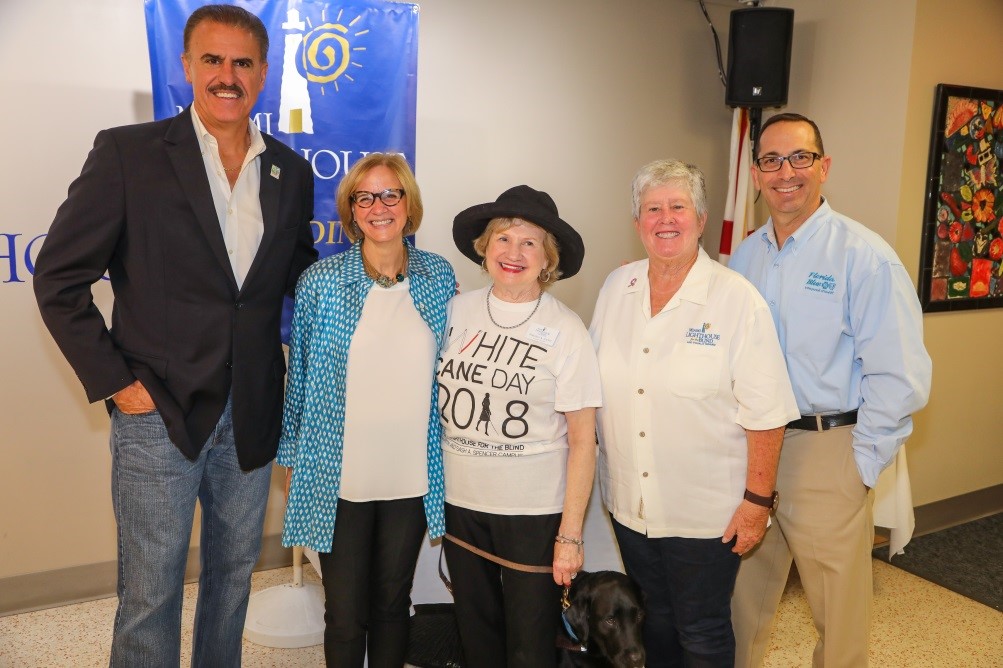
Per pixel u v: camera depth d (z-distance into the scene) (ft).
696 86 12.68
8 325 9.05
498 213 6.08
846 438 6.73
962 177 11.38
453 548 6.51
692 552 6.26
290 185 6.49
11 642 8.66
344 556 6.27
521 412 6.09
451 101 10.92
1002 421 12.91
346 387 6.18
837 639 6.82
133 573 6.09
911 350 6.41
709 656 6.34
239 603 6.79
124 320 5.92
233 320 6.06
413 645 8.15
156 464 5.96
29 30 8.72
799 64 12.09
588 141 11.96
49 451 9.40
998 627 9.46
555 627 6.37
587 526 8.43
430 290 6.46
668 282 6.37
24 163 8.87
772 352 5.99
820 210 6.93
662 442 6.20
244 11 6.13
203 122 6.08
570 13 11.51
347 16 9.61
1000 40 11.53
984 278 12.03
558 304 6.39
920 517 12.25
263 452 6.41
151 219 5.77
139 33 9.17
